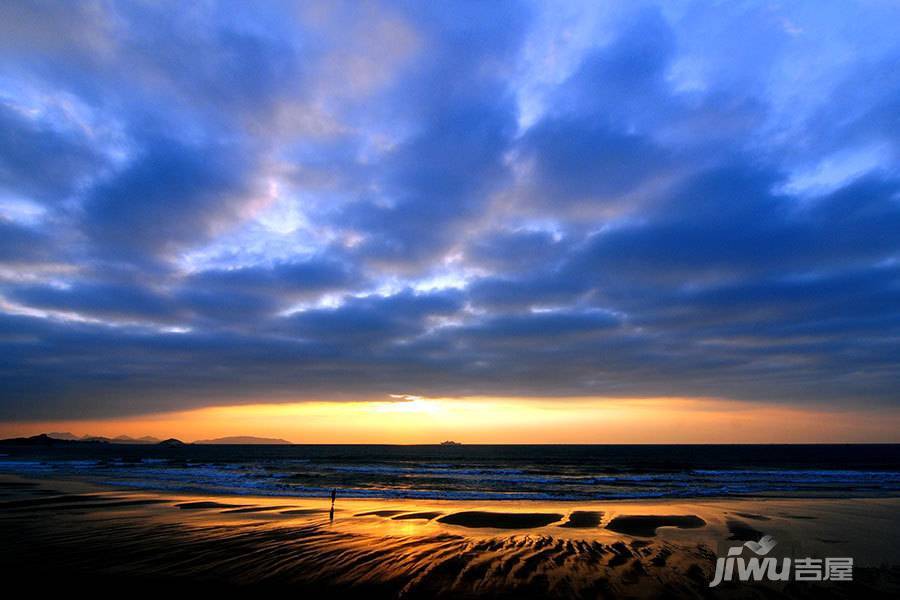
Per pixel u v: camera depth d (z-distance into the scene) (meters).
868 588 8.58
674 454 93.00
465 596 8.07
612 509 18.78
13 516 15.57
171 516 15.66
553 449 147.50
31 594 8.05
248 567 9.54
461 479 34.28
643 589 8.45
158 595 8.02
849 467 50.53
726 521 15.92
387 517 16.08
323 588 8.40
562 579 8.97
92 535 12.43
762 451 113.12
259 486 27.16
